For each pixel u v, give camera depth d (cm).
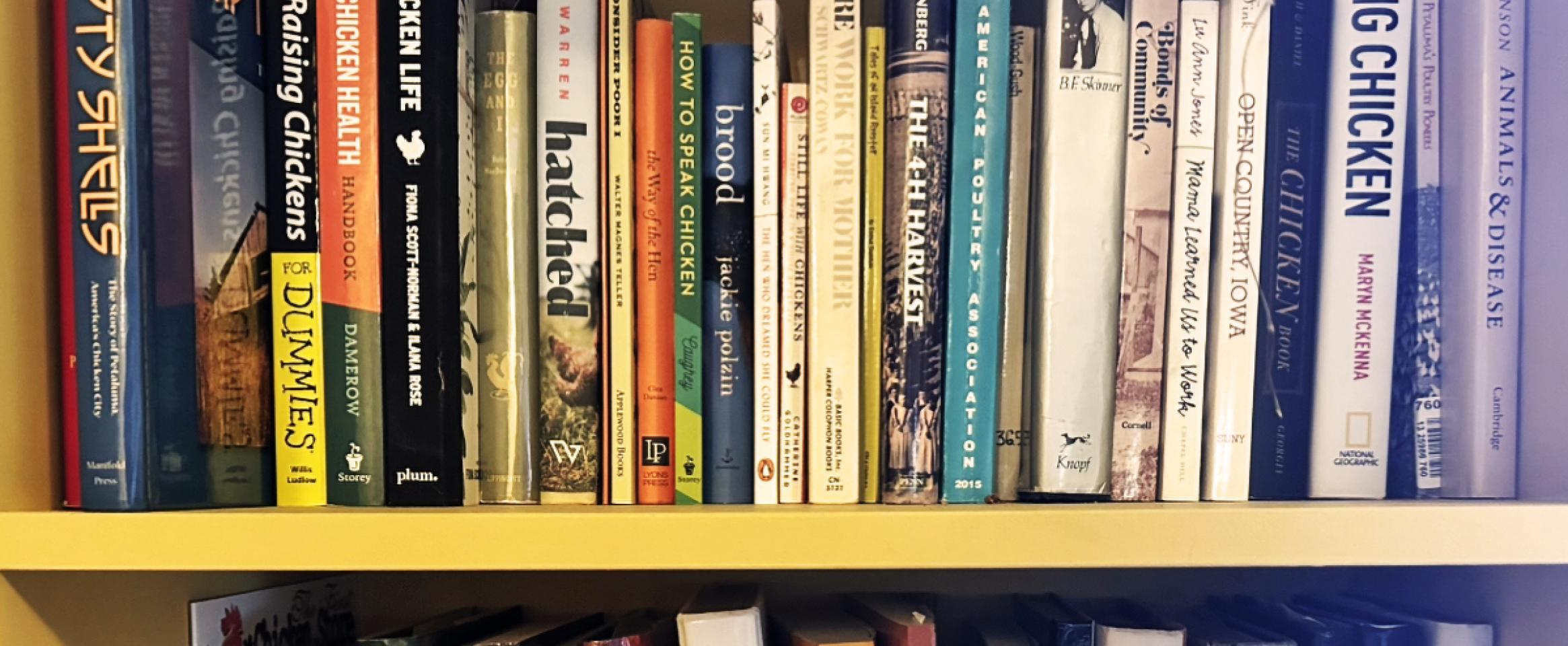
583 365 48
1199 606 69
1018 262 49
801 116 49
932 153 48
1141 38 48
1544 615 49
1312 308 49
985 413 48
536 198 49
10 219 42
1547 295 47
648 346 49
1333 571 70
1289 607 59
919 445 48
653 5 67
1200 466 48
